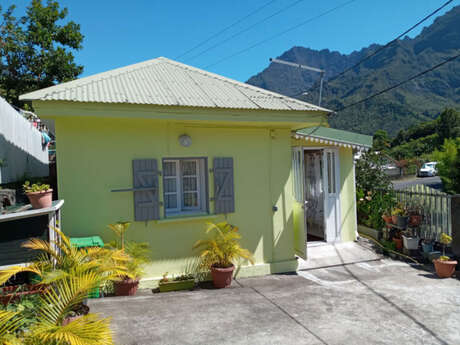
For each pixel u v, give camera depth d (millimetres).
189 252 6656
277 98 7312
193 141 6699
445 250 7969
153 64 8148
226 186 6895
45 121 6680
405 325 4426
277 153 7398
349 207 9203
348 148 9156
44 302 3312
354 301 5379
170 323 4305
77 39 18828
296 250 7668
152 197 6301
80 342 2705
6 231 4395
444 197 7945
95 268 4223
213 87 7320
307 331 4180
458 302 5316
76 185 5914
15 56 16875
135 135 6262
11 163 6902
